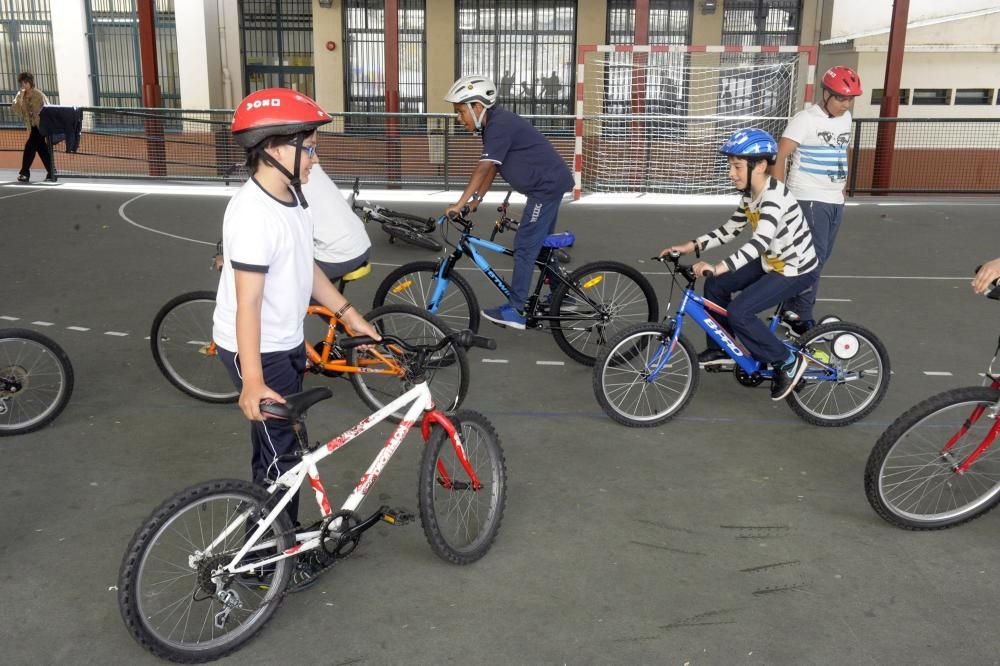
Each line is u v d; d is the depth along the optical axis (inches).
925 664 112.3
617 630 118.6
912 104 628.7
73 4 689.0
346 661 112.2
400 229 370.6
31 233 383.9
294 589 119.6
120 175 565.0
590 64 682.8
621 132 530.9
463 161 548.7
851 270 338.6
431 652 114.0
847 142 227.9
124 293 287.9
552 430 185.3
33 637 115.6
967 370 225.0
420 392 128.9
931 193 555.2
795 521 148.3
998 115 626.8
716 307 181.3
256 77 727.7
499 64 700.0
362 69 701.9
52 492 154.4
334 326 182.2
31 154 536.4
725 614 122.4
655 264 349.7
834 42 661.3
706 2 673.0
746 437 182.9
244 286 105.7
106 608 121.9
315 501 152.5
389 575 131.2
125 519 145.5
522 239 218.8
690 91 593.9
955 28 616.4
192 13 677.9
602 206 484.7
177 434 179.5
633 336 181.9
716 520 148.4
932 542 142.2
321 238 182.5
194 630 117.6
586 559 136.1
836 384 193.2
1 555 134.0
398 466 166.9
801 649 115.0
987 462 158.7
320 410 193.2
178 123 668.1
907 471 159.5
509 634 117.6
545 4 687.7
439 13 689.0
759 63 645.3
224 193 512.4
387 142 547.2
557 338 224.4
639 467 168.2
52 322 254.4
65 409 190.5
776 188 173.2
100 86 705.6
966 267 345.1
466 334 133.4
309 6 716.0
